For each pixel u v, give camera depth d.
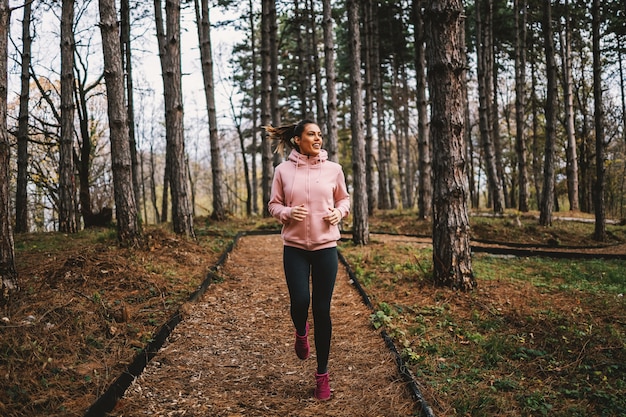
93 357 3.56
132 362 3.51
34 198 24.06
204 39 15.83
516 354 3.92
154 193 32.53
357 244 10.23
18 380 2.99
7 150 4.25
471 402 3.07
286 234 3.36
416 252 9.16
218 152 16.25
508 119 31.30
